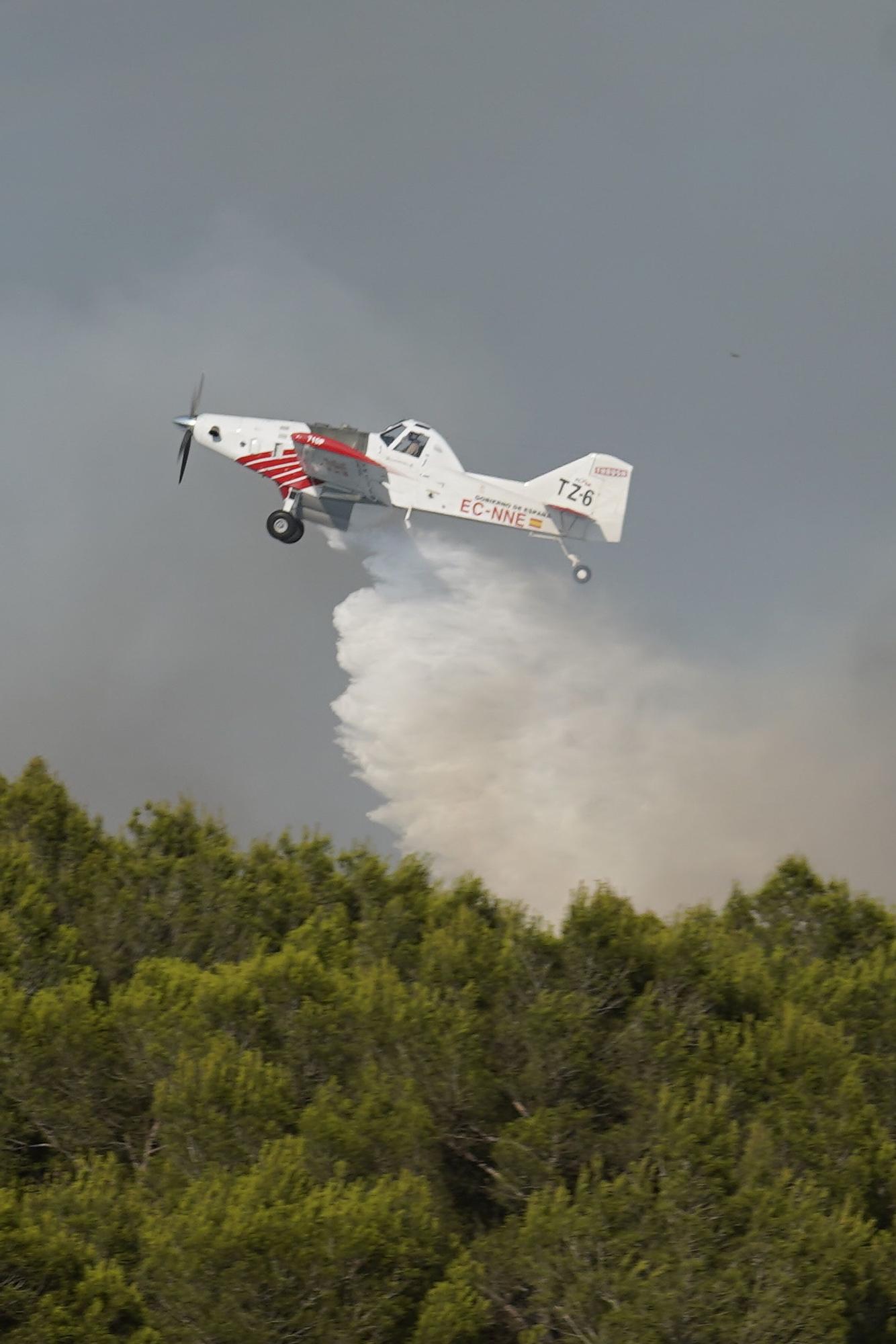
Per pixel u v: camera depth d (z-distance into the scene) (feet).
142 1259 121.29
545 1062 142.10
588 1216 122.93
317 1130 131.64
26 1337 113.50
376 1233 116.26
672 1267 118.21
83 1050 143.54
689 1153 127.03
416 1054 143.02
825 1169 134.51
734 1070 141.59
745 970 160.76
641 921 165.07
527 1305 126.41
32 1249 116.88
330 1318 114.62
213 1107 131.85
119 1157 142.72
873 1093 150.41
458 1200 138.31
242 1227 112.78
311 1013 148.25
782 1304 116.57
